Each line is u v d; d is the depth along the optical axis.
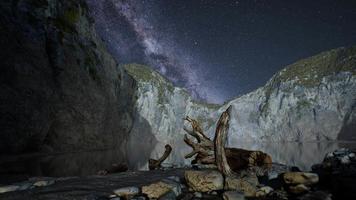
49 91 41.22
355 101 108.44
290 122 118.25
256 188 6.16
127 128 78.56
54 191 6.61
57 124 43.72
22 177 11.15
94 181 8.21
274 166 9.56
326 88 116.31
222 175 6.70
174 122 126.69
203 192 6.26
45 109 40.12
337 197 5.06
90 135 52.75
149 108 116.50
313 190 5.62
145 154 45.38
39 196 6.08
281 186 6.39
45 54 41.78
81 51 51.66
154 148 69.81
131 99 82.50
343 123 108.44
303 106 117.69
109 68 64.44
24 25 38.69
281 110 121.94
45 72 40.94
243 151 8.66
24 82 36.66
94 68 55.75
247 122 128.88
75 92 47.88
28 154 35.19
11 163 22.16
